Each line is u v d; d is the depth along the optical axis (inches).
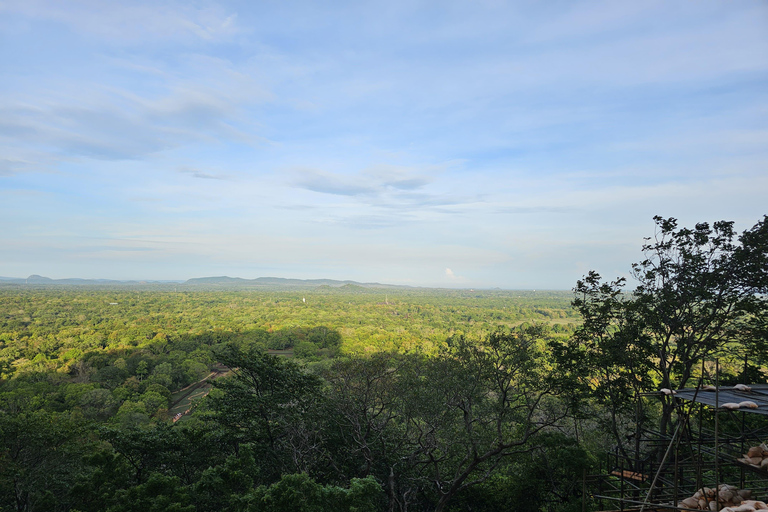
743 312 724.0
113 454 611.2
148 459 676.1
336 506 498.6
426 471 836.0
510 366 727.7
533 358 759.7
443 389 716.7
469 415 736.3
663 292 786.8
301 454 716.0
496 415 741.9
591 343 852.6
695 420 811.4
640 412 756.6
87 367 2689.5
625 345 797.2
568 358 813.9
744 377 786.8
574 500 759.1
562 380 722.2
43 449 750.5
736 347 768.3
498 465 860.0
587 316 844.6
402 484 771.4
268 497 478.3
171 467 701.9
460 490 823.7
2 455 695.1
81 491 549.0
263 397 780.0
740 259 714.8
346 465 797.2
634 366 805.9
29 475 695.1
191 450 700.0
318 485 509.0
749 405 380.2
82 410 1988.2
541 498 828.0
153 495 523.2
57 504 637.9
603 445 1008.2
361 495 505.0
